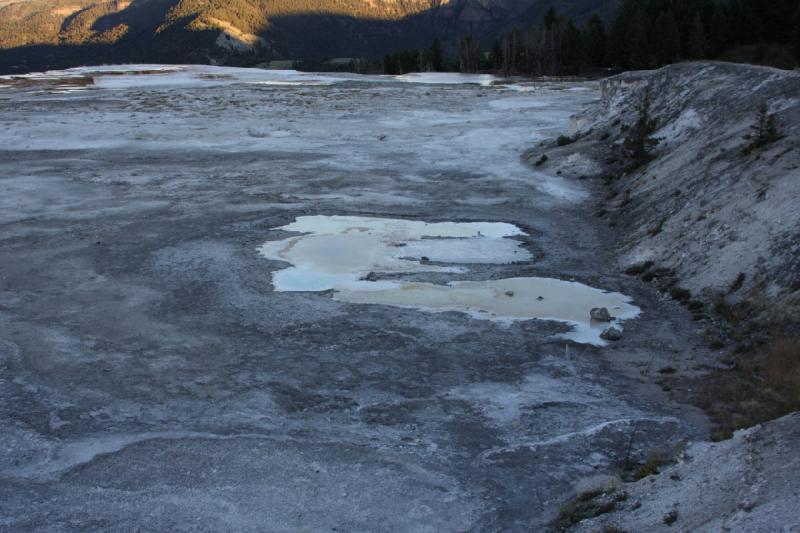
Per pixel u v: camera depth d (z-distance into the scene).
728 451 11.45
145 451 14.01
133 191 38.75
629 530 10.53
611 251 29.05
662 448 14.13
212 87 92.94
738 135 31.06
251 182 40.75
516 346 19.70
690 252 25.31
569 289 24.56
